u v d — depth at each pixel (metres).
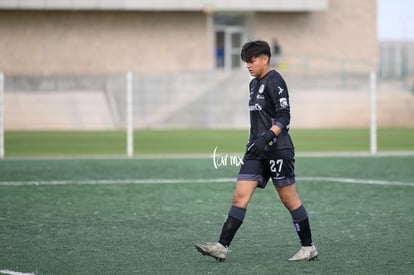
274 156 23.72
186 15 136.12
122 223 31.33
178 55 136.25
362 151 70.12
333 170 50.59
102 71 134.00
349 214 33.59
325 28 140.88
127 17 134.38
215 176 47.25
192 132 98.62
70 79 115.69
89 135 92.38
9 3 127.38
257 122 23.92
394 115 115.19
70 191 40.44
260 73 23.84
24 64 132.12
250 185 23.88
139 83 112.38
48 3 128.38
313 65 140.38
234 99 113.88
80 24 133.25
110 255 25.36
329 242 27.50
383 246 26.80
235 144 80.25
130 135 63.97
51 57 132.75
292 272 22.98
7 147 76.25
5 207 35.16
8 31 131.50
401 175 47.66
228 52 139.38
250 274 22.73
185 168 52.06
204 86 114.31
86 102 110.44
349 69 141.38
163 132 98.75
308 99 113.50
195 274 22.77
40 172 49.41
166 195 39.16
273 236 28.72
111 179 45.66
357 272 22.97
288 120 23.47
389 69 152.62
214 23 138.25
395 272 22.98
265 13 138.75
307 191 40.69
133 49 134.75
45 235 28.75
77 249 26.30
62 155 66.50
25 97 108.00
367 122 113.50
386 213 33.81
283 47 139.62
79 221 31.72
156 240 27.89
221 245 24.06
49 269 23.30
